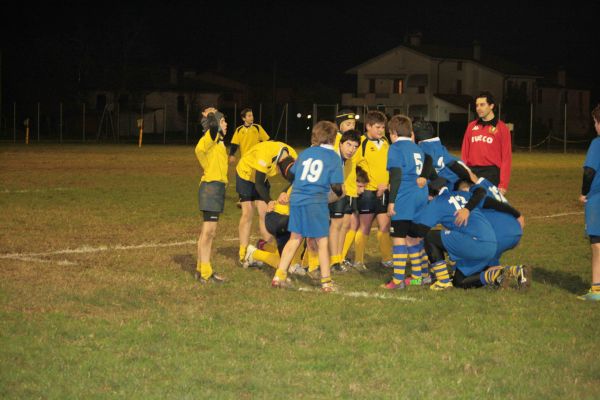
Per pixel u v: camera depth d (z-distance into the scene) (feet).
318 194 33.09
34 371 22.12
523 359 23.88
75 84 278.05
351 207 39.06
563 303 31.45
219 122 34.04
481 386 21.45
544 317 28.99
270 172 37.24
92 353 23.75
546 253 44.16
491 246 33.12
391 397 20.57
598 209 32.40
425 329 27.14
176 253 42.32
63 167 109.09
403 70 319.88
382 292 33.42
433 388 21.25
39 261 38.68
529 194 79.61
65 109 275.80
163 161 125.70
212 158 34.30
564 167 123.54
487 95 38.11
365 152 39.45
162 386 21.13
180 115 309.22
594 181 32.65
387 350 24.57
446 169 34.53
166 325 26.99
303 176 33.06
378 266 40.73
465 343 25.44
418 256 35.17
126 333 25.89
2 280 33.71
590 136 279.08
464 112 305.53
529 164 131.85
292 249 33.63
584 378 22.27
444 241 33.78
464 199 33.60
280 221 37.06
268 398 20.42
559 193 80.84
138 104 292.20
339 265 38.86
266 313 28.94
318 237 33.30
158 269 37.45
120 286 32.91
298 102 336.29
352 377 22.07
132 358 23.35
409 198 33.76
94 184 83.15
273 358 23.54
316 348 24.62
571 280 36.65
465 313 29.48
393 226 34.24
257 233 50.44
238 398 20.40
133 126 292.20
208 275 34.58
